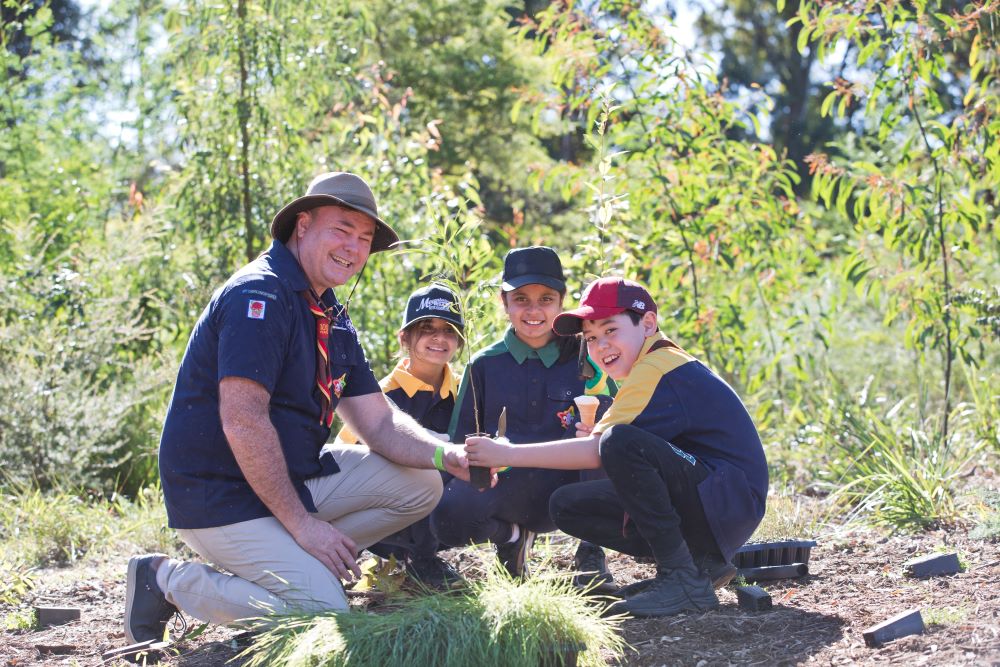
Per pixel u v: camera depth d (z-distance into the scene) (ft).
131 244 27.17
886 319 22.79
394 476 12.61
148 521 18.53
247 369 10.84
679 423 11.83
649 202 24.03
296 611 10.38
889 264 26.22
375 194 25.64
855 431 21.11
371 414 12.77
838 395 24.58
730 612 11.70
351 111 27.78
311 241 11.93
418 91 57.00
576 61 23.70
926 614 10.76
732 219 23.85
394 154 26.66
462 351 16.97
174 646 11.81
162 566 11.68
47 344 23.82
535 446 11.85
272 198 26.76
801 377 23.73
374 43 55.31
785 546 13.85
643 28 23.31
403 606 11.34
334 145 28.32
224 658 11.21
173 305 27.37
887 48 22.06
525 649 9.43
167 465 11.30
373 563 14.10
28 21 43.27
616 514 12.39
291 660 9.52
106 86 51.88
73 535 18.12
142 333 27.02
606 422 11.84
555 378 14.35
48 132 41.83
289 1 27.35
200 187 26.99
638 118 24.11
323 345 11.94
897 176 21.89
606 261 20.24
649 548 12.60
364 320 24.75
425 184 26.22
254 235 27.09
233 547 11.16
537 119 25.14
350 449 12.75
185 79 27.76
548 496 13.73
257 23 26.73
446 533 13.80
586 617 10.19
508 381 14.35
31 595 14.75
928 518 15.98
